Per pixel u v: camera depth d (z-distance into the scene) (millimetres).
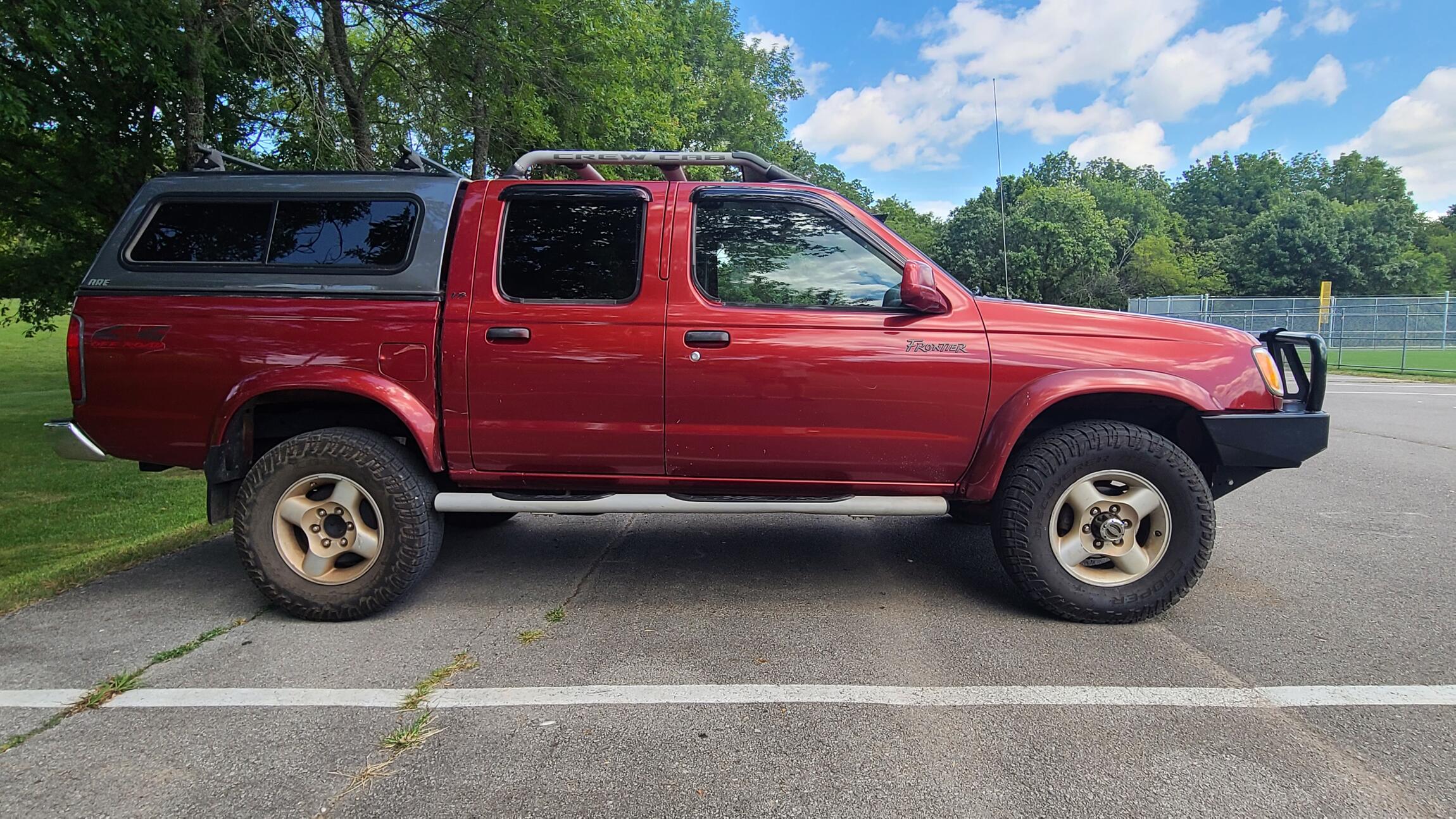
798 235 3447
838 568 4164
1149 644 3109
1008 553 3322
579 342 3322
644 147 13586
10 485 7383
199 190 3496
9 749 2348
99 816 2023
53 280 9992
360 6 8820
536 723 2504
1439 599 3615
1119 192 67188
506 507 3375
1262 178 77750
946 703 2627
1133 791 2111
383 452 3359
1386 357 23250
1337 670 2861
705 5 29500
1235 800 2068
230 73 8367
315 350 3373
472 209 3461
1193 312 27672
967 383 3289
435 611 3529
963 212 49250
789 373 3291
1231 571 4043
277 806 2066
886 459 3379
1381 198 71938
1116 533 3283
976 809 2037
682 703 2633
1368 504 5566
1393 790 2113
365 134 9055
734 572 4102
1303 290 55969
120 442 3477
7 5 5992
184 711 2584
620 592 3779
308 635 3256
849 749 2336
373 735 2432
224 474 3398
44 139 8656
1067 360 3285
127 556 4414
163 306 3391
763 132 34906
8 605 3598
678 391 3324
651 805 2062
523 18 9180
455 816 2020
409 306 3365
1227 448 3289
